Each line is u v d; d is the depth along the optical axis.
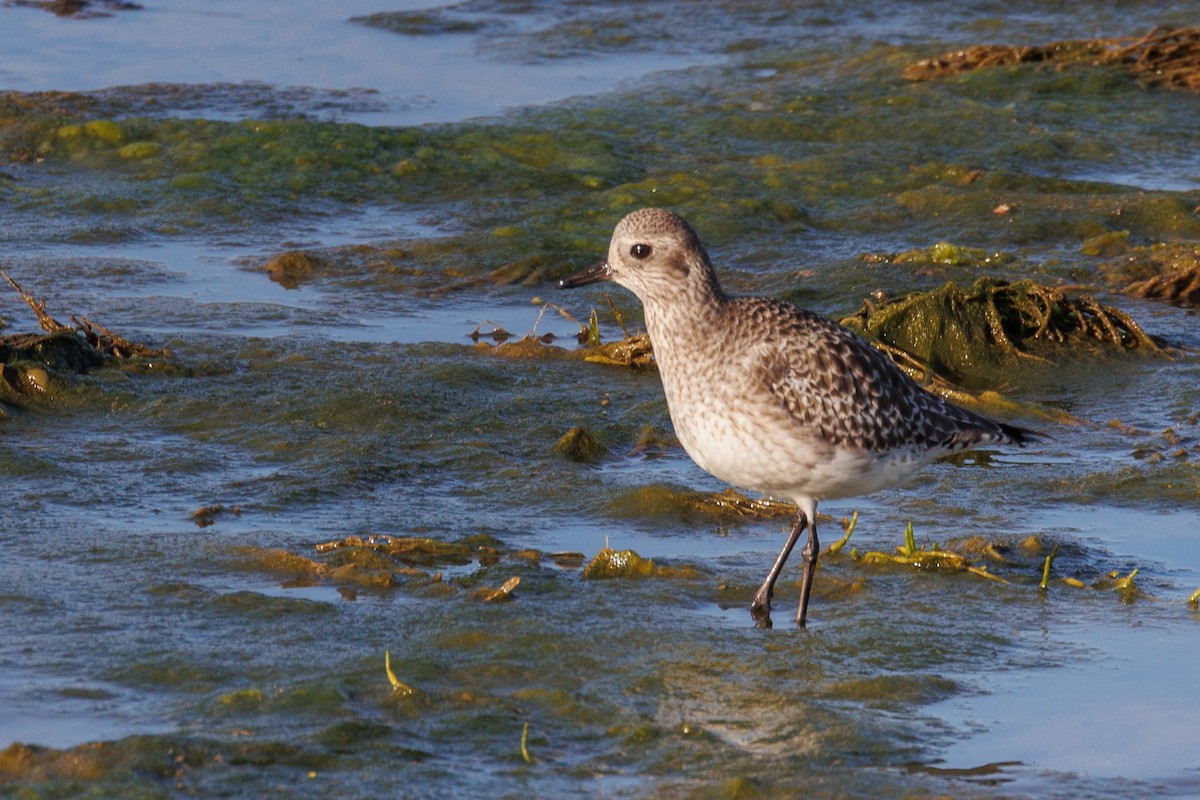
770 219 21.30
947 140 24.61
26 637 9.62
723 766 8.30
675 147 24.38
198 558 11.02
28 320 16.81
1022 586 10.98
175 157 23.11
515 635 9.88
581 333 16.97
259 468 13.08
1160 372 16.00
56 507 11.99
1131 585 10.96
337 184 22.56
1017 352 16.19
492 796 7.91
